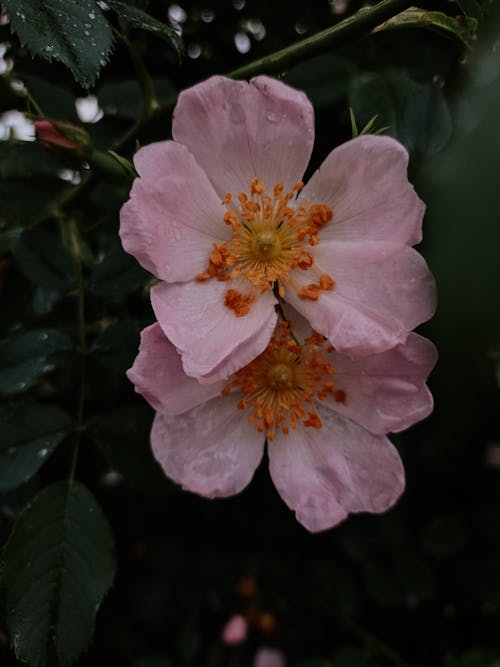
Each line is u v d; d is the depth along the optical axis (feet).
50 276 0.56
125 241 0.41
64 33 0.40
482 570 0.81
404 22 0.45
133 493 0.73
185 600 0.87
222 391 0.45
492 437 0.74
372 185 0.43
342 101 0.59
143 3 0.51
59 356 0.52
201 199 0.44
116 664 0.89
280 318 0.46
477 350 0.42
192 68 0.71
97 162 0.50
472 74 0.42
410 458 0.80
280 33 0.71
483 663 0.80
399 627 0.90
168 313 0.42
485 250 0.29
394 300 0.42
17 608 0.46
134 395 0.59
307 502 0.45
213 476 0.44
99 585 0.47
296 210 0.45
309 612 0.92
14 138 0.63
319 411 0.46
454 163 0.29
